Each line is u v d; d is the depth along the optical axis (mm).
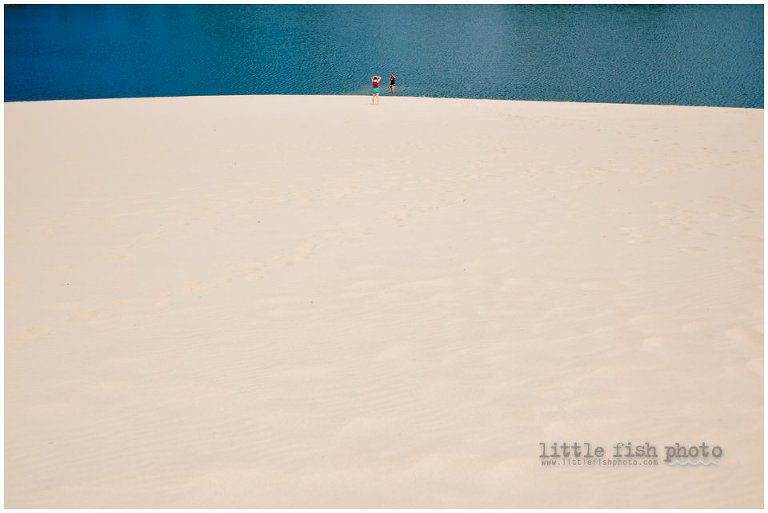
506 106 25703
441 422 4930
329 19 91875
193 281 8195
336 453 4590
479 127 20406
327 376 5691
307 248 9344
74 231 10406
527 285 7719
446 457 4500
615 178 13328
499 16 90875
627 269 8164
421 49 63250
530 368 5723
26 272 8625
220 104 25969
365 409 5145
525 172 13992
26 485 4336
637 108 24656
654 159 15234
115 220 10984
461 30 77438
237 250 9336
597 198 11734
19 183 13641
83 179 13953
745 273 7926
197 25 88062
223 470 4438
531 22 82812
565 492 4145
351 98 28609
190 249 9430
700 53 57094
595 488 4176
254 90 44469
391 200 11867
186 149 17141
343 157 15906
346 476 4336
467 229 10031
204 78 50375
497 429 4816
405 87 43531
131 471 4465
